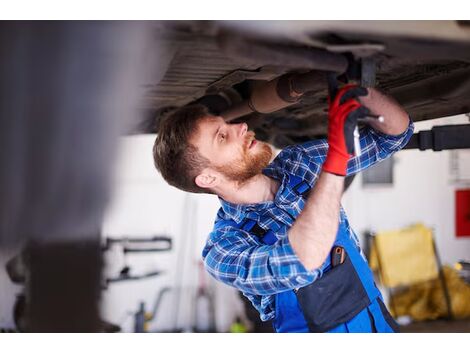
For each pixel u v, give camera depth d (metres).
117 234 3.45
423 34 0.91
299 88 1.31
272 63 0.96
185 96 1.77
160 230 3.72
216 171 1.40
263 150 1.44
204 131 1.39
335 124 1.06
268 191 1.45
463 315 4.10
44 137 0.83
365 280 1.37
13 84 0.81
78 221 0.88
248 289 1.27
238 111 1.70
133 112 0.90
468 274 4.17
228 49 0.91
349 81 1.09
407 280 4.15
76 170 0.86
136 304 3.67
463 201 4.45
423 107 1.76
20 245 0.87
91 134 0.85
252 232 1.38
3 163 0.82
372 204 4.30
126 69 0.86
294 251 1.14
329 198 1.10
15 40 0.80
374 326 1.36
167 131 1.43
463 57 1.02
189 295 3.84
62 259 0.89
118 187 0.89
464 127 1.70
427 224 4.39
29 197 0.85
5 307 0.92
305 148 1.51
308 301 1.30
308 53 0.96
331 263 1.34
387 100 1.33
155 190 3.66
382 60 1.11
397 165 4.34
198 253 3.87
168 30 0.87
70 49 0.82
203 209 3.88
